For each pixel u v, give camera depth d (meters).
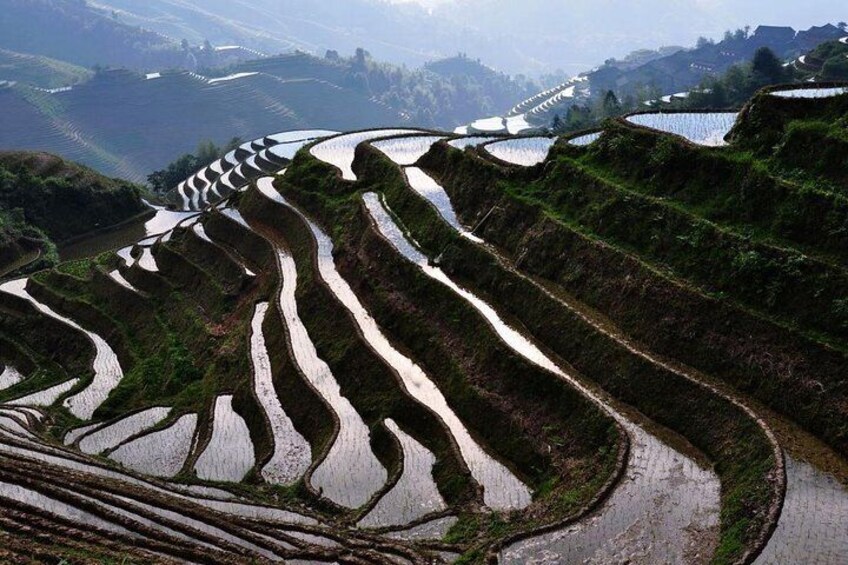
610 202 35.66
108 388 45.97
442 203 45.00
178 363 43.62
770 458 23.20
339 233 47.91
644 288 31.08
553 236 36.41
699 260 30.75
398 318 37.72
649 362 28.39
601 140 40.03
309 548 23.59
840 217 27.94
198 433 36.12
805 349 25.58
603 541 22.31
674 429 26.70
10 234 75.62
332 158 59.91
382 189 50.22
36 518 23.58
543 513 24.45
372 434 31.47
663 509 23.16
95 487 27.11
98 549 22.12
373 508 26.81
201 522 25.62
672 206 33.28
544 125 186.62
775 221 29.92
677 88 195.88
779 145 32.41
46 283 63.16
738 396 26.30
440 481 28.03
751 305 28.12
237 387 38.59
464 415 31.02
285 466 31.48
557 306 33.03
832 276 26.56
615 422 26.83
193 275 54.34
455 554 23.47
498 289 36.34
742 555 20.19
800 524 20.95
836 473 22.62
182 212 90.06
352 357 36.12
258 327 43.38
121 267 61.91
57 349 53.84
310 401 34.59
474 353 33.06
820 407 24.36
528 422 29.17
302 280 45.00
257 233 53.81
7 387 50.12
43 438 36.62
